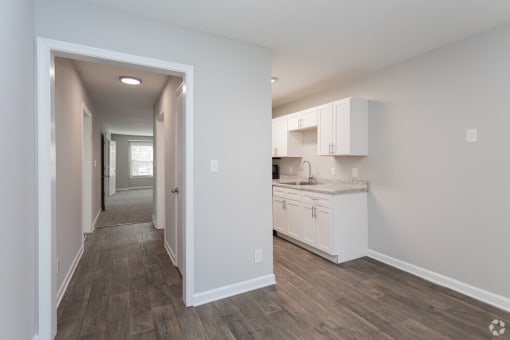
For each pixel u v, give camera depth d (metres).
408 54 2.75
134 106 5.18
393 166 3.03
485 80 2.26
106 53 1.89
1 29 1.24
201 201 2.26
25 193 1.55
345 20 2.09
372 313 2.11
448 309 2.17
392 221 3.05
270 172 2.59
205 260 2.29
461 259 2.44
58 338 1.81
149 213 6.16
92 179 4.60
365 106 3.31
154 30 2.06
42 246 1.71
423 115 2.73
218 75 2.32
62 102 2.47
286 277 2.78
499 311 2.13
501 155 2.17
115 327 1.93
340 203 3.16
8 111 1.32
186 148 2.20
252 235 2.51
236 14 2.00
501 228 2.18
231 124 2.38
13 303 1.38
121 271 2.92
